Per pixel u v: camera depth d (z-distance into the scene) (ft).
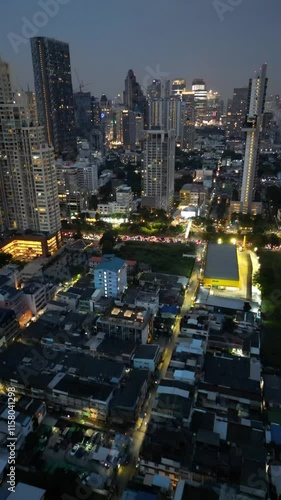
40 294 554.87
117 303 516.32
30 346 450.71
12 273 617.62
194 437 321.52
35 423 356.79
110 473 315.58
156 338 499.51
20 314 517.55
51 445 343.46
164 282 618.85
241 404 374.22
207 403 374.43
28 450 332.39
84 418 372.58
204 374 405.39
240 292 616.80
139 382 390.01
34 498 281.33
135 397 369.30
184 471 294.46
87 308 540.52
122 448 333.62
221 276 631.56
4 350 443.73
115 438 341.21
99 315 507.71
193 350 435.53
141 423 366.43
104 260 588.50
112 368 408.87
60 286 627.05
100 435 350.64
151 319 488.44
